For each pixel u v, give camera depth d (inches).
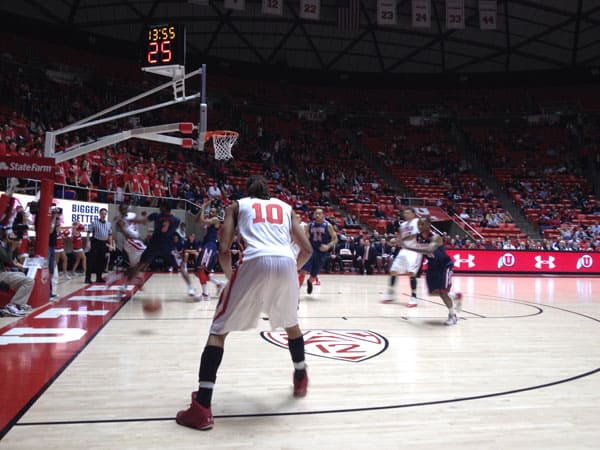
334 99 1176.8
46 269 261.3
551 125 1127.6
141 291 334.0
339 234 627.5
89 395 112.6
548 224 812.0
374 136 1127.0
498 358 157.9
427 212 790.5
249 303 102.0
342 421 99.0
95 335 182.1
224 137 447.2
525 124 1148.5
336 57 1076.5
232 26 936.9
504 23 925.8
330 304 292.0
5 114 645.3
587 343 186.2
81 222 466.9
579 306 313.0
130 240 297.4
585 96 1128.8
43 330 189.9
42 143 522.9
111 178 543.5
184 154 827.4
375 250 597.0
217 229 301.4
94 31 899.4
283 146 975.0
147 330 193.9
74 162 512.7
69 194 457.4
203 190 680.4
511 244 709.9
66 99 829.2
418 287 421.1
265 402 110.3
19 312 224.5
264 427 95.1
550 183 941.8
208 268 295.7
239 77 1120.8
